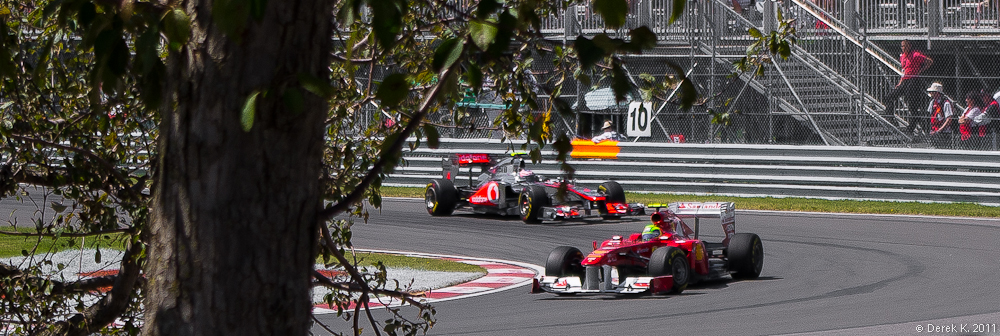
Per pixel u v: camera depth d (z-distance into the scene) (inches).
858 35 2861.7
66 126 550.0
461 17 280.2
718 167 2881.4
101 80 251.8
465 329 1224.2
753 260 1627.7
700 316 1290.6
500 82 570.3
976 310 1294.3
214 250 266.4
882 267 1739.7
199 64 263.9
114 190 582.2
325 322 1252.5
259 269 268.8
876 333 1144.2
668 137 2987.2
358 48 552.1
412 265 1800.0
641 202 2812.5
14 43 492.7
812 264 1796.3
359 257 1882.4
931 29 2773.1
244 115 243.1
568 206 2454.5
